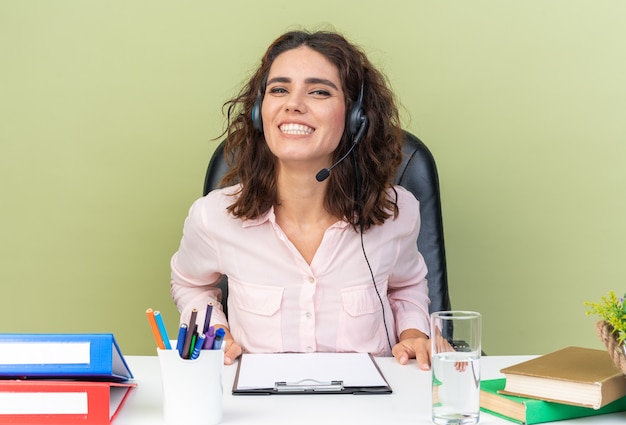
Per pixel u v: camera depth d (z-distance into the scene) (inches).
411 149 84.4
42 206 102.7
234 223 71.1
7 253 102.9
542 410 47.2
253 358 59.6
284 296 69.2
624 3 101.7
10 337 45.5
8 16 100.7
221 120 102.2
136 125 102.3
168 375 46.0
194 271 75.2
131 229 103.3
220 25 101.6
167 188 103.0
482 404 49.6
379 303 71.4
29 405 45.0
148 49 101.5
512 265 104.4
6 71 101.2
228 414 48.2
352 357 60.1
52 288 103.5
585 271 104.5
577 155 103.3
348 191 70.6
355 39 102.0
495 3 101.7
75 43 101.2
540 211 103.9
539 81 102.5
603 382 45.7
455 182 103.4
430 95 102.6
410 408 49.6
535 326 105.0
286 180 69.5
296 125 66.8
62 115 101.9
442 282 82.6
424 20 101.8
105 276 103.7
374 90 72.4
